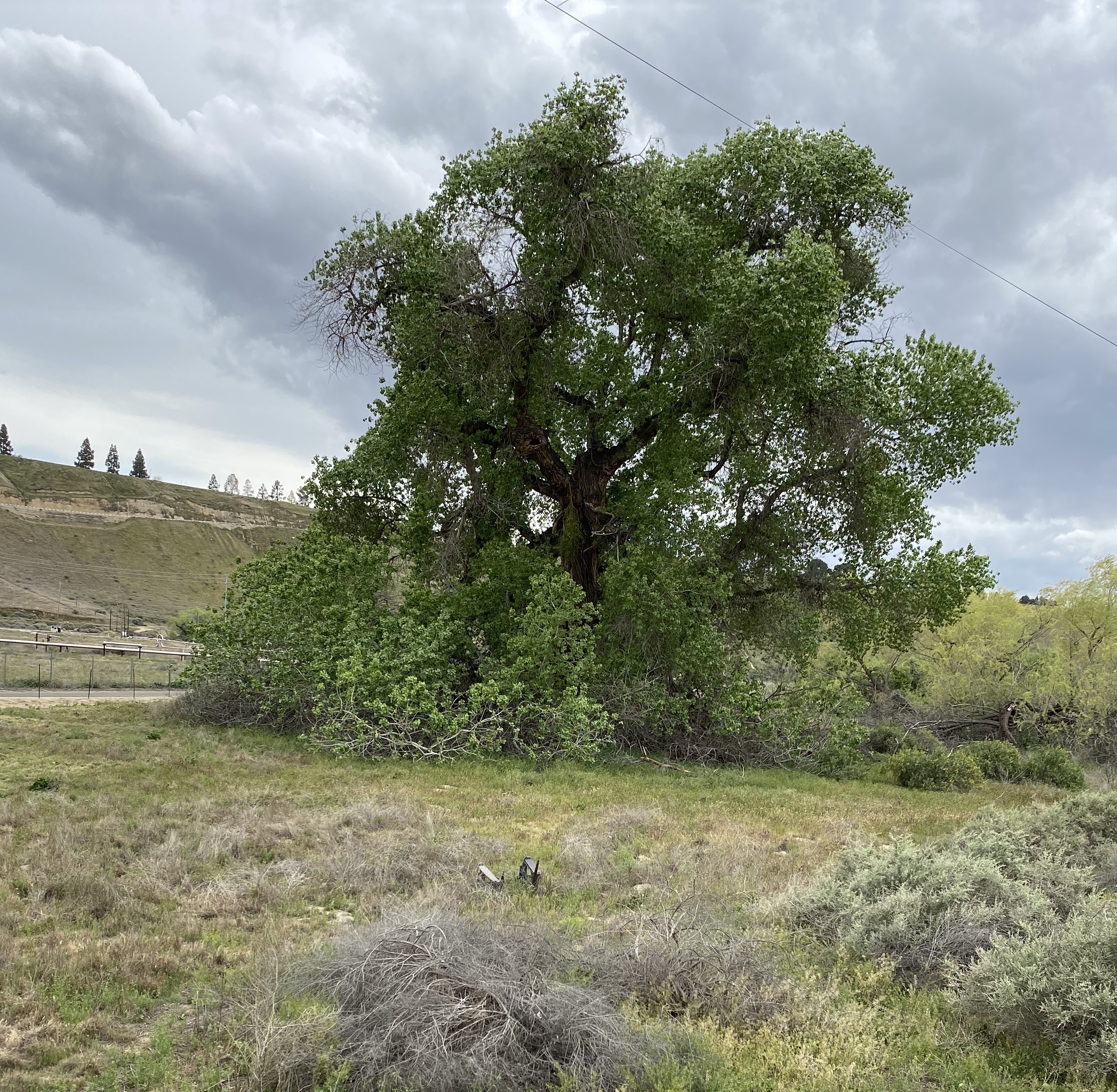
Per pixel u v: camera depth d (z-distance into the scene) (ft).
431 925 18.17
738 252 70.69
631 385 76.59
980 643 104.32
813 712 74.43
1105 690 94.63
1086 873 26.78
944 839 36.19
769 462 81.61
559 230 69.41
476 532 82.23
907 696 118.01
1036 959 18.24
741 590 84.07
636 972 19.01
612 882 27.71
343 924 22.70
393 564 77.87
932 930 21.62
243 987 17.80
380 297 78.79
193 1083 14.44
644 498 72.79
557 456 80.33
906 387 76.02
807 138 79.15
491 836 33.76
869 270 82.79
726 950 19.74
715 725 73.00
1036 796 57.41
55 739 52.75
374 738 58.29
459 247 68.18
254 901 24.25
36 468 536.83
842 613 80.94
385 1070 14.20
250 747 56.95
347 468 82.79
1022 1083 15.85
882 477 75.25
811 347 66.85
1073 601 101.19
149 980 18.43
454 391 75.20
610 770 60.80
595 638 68.08
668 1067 14.64
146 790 38.70
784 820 43.16
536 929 19.79
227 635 69.82
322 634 66.85
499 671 66.85
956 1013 18.70
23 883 23.97
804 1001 18.49
